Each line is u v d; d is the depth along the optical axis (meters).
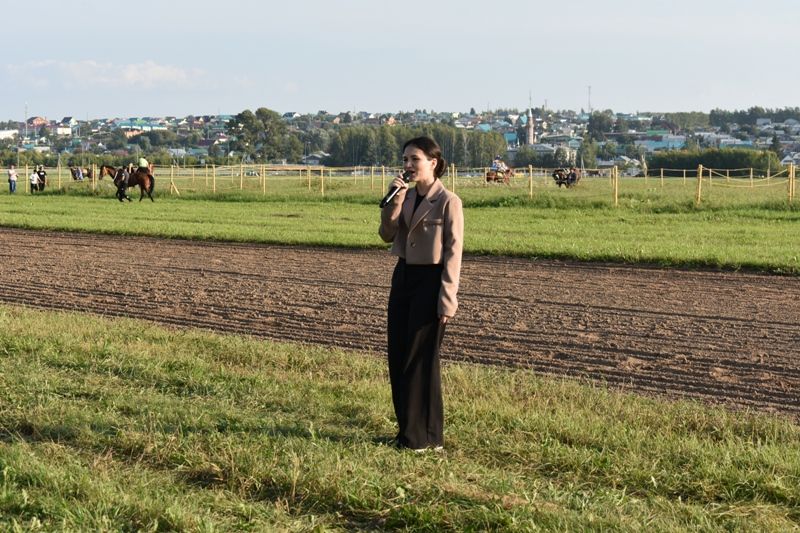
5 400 7.99
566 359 10.58
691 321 12.85
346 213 33.91
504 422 7.41
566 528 5.20
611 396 8.40
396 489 5.80
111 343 10.47
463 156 174.00
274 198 42.75
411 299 6.93
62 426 7.20
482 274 17.59
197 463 6.38
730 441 6.85
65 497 5.76
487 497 5.73
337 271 18.09
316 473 6.03
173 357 9.73
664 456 6.56
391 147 166.88
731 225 27.06
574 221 28.95
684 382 9.52
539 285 16.17
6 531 5.27
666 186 55.16
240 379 8.83
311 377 9.00
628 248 20.36
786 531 5.33
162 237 25.64
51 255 21.38
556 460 6.46
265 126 148.88
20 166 137.00
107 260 20.28
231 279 17.11
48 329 11.22
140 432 6.99
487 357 10.66
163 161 139.75
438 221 6.86
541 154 181.50
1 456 6.43
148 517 5.45
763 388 9.27
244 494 5.89
